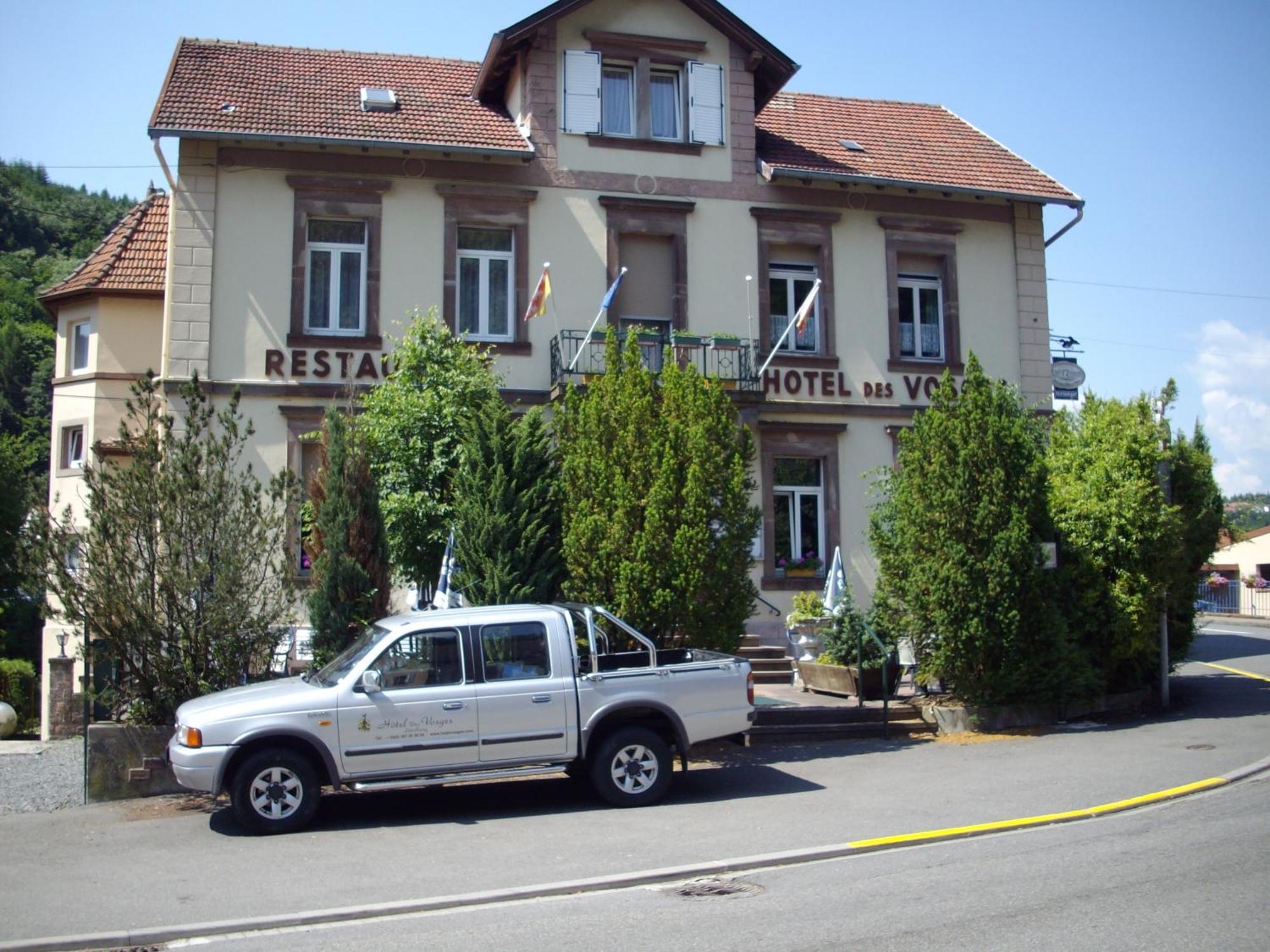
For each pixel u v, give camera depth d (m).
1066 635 14.41
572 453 13.15
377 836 9.09
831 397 19.88
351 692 9.48
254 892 7.42
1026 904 6.59
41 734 18.91
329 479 12.75
